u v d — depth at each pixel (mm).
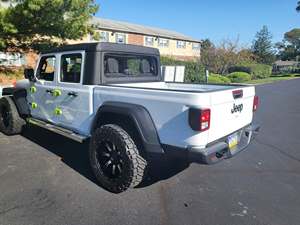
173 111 3168
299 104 12016
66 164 4496
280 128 7441
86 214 3098
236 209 3277
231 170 4445
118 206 3279
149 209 3230
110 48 4168
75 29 8688
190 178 4102
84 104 4113
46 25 8156
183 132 3121
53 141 5676
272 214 3184
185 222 2992
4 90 6309
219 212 3203
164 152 3344
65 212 3123
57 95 4605
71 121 4438
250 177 4188
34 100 5312
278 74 53000
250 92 4059
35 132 6316
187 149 3094
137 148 3549
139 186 3809
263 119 8648
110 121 3975
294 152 5418
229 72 35719
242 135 3996
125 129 3707
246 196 3596
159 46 34938
